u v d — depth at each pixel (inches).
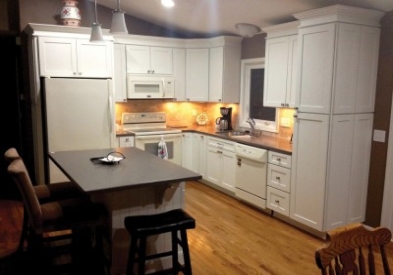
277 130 195.0
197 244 139.0
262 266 122.8
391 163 141.4
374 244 61.6
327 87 134.3
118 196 106.7
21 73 206.1
